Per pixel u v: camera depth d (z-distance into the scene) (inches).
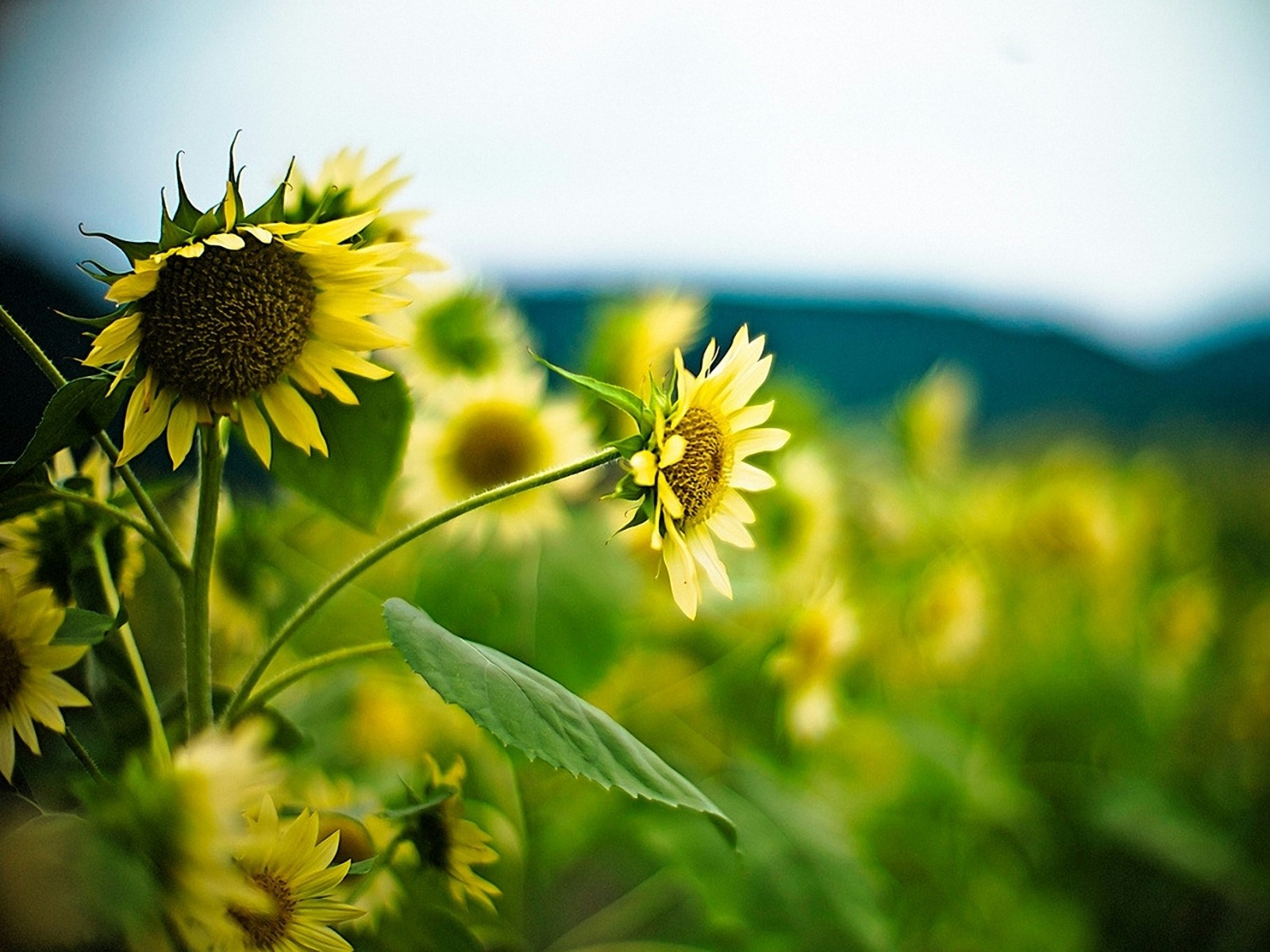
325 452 18.6
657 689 33.5
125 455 17.4
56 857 14.2
